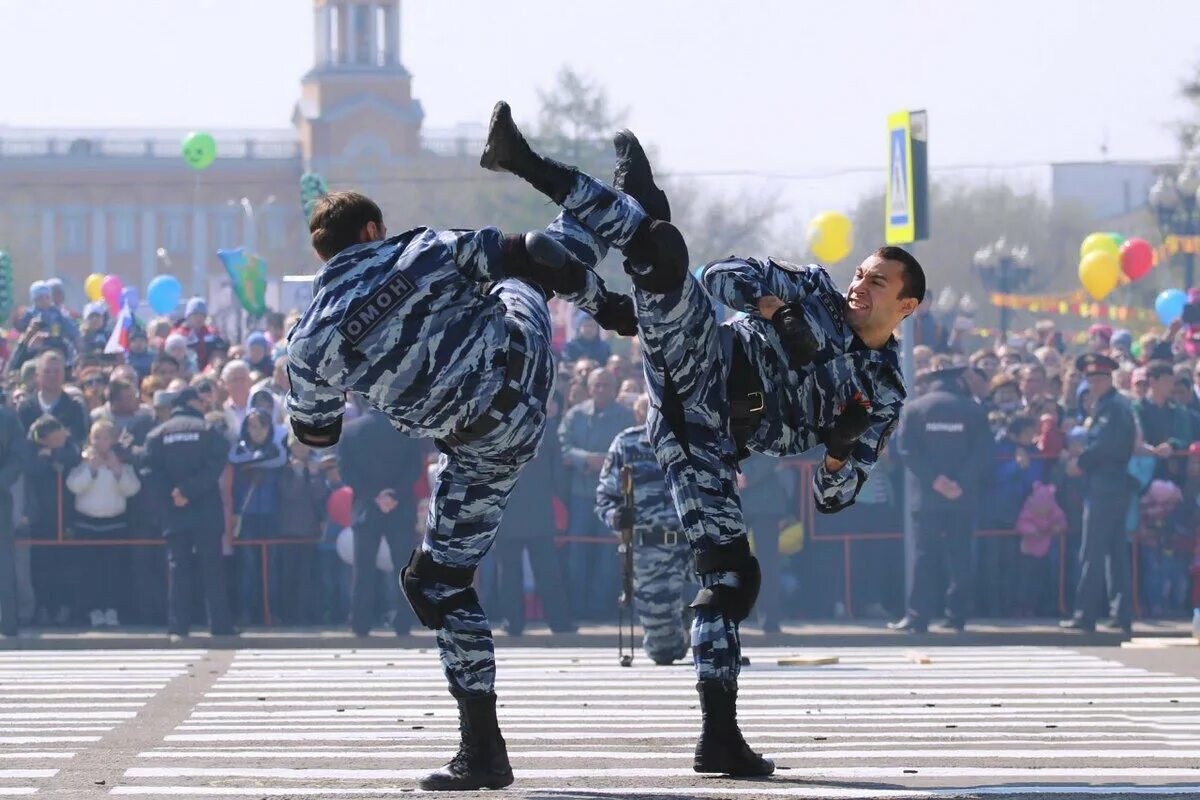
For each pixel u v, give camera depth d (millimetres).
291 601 17828
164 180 119000
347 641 17047
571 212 6496
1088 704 10883
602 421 18016
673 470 6895
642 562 13125
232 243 119250
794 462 18406
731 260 6809
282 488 17750
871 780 6992
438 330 6246
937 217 84188
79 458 17625
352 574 17438
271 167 119375
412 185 89812
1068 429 19016
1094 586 17766
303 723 9977
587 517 18047
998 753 8266
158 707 10883
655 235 6441
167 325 23641
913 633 17516
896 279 6852
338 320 6207
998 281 37812
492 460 6547
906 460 17750
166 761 8188
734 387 6812
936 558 17656
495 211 77875
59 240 119312
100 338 23516
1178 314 28922
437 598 6816
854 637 17406
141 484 17641
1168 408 18781
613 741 8914
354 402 17531
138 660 14320
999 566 18484
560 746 8695
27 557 17625
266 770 7789
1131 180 77125
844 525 18406
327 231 6398
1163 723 9797
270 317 25562
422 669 13328
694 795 6387
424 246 6262
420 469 17312
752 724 9719
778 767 7594
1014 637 17609
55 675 13070
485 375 6289
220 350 21672
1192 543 18688
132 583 17703
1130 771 7461
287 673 13062
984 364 21500
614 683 12016
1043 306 41281
